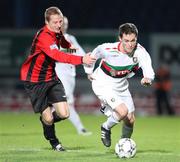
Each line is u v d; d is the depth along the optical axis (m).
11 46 78.75
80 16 92.12
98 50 29.64
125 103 29.98
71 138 39.81
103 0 92.56
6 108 79.19
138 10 91.62
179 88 78.31
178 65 78.31
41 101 30.11
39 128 49.38
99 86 30.08
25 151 31.00
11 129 48.16
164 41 78.19
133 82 77.75
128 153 28.05
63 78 42.31
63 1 92.81
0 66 79.06
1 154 29.69
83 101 77.62
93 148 33.00
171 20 91.25
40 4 92.06
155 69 77.75
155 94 77.38
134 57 29.14
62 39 31.34
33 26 91.12
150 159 27.80
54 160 27.33
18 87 79.06
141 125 55.44
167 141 38.38
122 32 28.19
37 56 29.61
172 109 77.75
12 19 92.00
